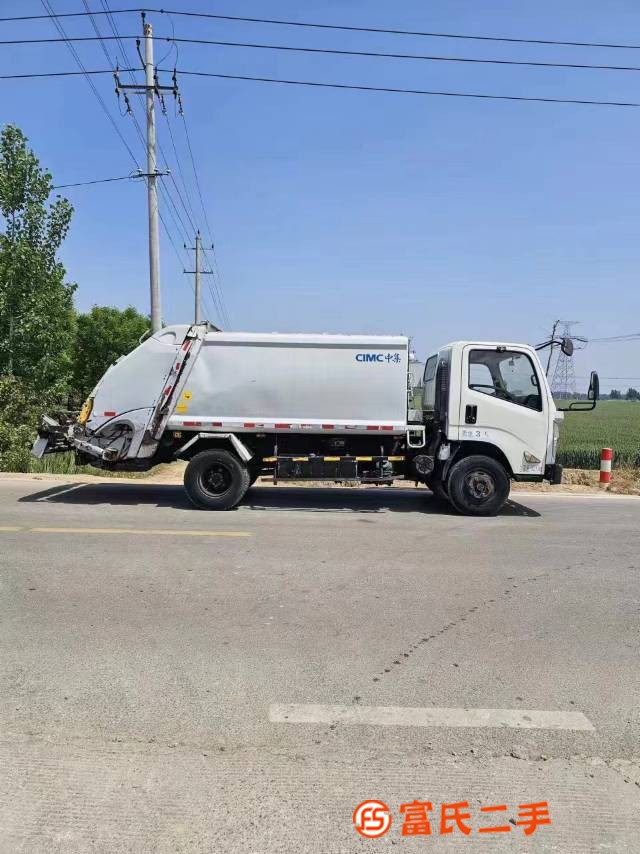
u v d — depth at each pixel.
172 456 10.09
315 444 10.05
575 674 4.14
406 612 5.22
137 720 3.46
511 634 4.79
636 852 2.58
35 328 17.58
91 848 2.51
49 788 2.88
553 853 2.56
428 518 9.50
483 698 3.79
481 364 9.60
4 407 15.08
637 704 3.77
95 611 5.07
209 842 2.56
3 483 12.06
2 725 3.38
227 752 3.19
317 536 8.00
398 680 3.99
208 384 9.73
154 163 18.19
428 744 3.30
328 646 4.48
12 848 2.50
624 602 5.62
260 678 3.97
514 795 2.92
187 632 4.68
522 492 13.02
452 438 9.59
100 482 12.71
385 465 9.94
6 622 4.80
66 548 7.03
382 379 9.70
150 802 2.79
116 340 30.95
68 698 3.68
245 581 5.96
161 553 6.91
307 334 9.69
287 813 2.74
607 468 14.30
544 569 6.66
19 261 17.27
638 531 8.83
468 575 6.36
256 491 11.97
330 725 3.46
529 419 9.64
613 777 3.07
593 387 9.70
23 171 17.36
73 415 10.67
